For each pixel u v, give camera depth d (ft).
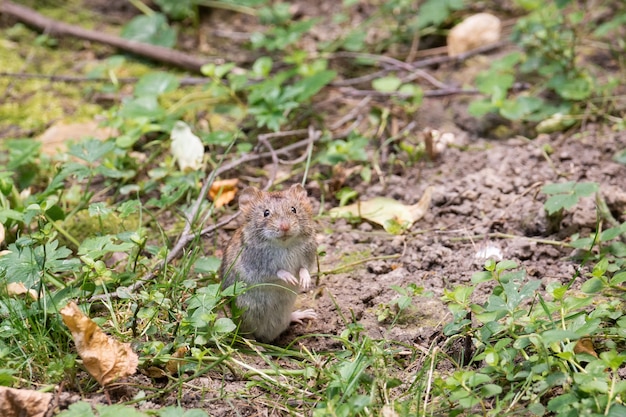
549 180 39.99
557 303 28.53
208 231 35.76
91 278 30.25
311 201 40.52
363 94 47.24
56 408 25.86
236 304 31.22
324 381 27.55
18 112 46.88
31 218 32.19
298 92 43.27
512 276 28.63
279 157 43.42
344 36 53.42
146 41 52.80
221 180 41.06
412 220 38.06
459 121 45.34
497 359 25.62
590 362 25.50
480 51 50.70
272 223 30.50
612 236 31.35
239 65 51.67
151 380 27.66
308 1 57.21
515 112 43.27
